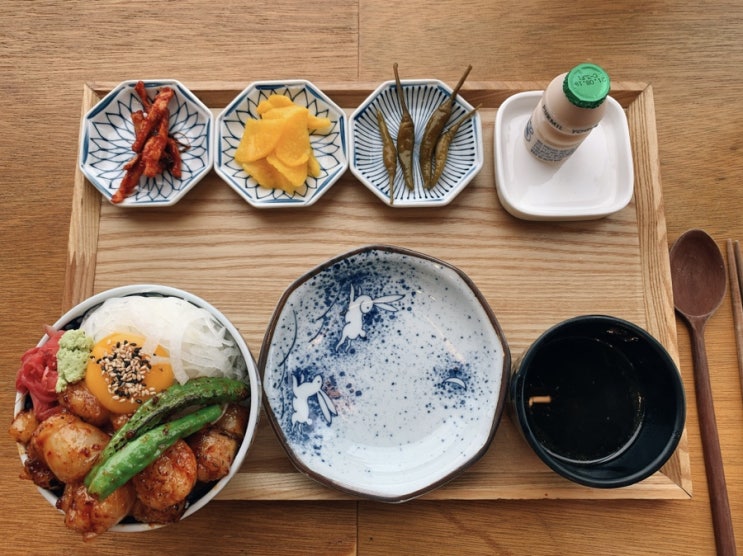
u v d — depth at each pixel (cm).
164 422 30
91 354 31
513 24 45
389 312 39
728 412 41
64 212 44
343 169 40
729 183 43
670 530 39
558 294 40
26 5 45
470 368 38
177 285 40
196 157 41
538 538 39
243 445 32
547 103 37
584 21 45
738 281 42
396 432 38
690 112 44
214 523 39
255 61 44
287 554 39
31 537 40
